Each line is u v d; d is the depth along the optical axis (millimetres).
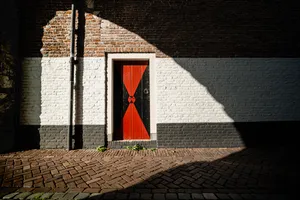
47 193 2184
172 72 4234
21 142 4004
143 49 4230
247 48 4297
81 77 4145
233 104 4242
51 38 4137
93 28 4211
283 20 4348
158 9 4312
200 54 4262
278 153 3688
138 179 2562
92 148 4086
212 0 4355
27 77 4066
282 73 4289
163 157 3492
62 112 4078
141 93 4441
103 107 4141
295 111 4254
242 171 2838
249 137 4219
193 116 4207
